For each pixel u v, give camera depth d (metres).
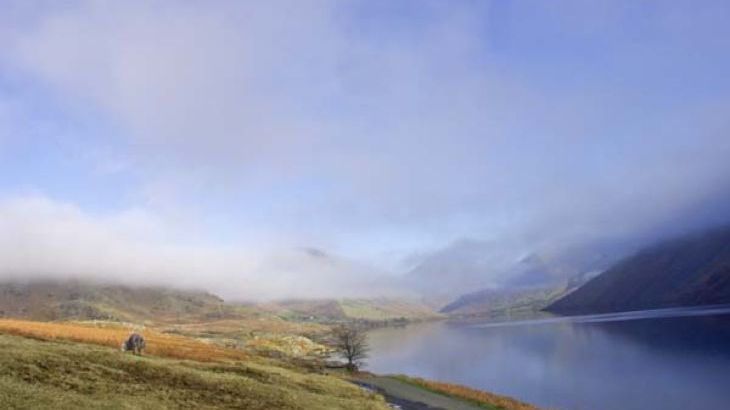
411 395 81.31
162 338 134.88
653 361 121.94
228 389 47.53
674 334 182.38
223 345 161.38
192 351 94.88
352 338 159.88
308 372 98.69
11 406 30.69
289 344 189.25
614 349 152.88
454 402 76.44
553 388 95.88
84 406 33.59
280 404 46.06
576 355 145.25
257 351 152.62
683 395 83.75
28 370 40.19
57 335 86.56
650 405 78.50
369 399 61.62
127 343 65.62
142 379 45.28
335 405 50.94
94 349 57.03
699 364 112.50
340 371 114.25
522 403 78.94
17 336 65.69
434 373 120.25
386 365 139.38
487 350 176.38
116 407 34.88
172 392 42.81
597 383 98.81
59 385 38.12
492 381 106.75
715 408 74.62
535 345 182.75
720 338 159.75
